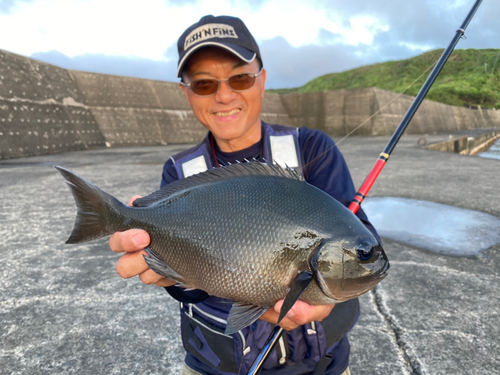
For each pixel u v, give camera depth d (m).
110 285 3.01
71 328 2.38
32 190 7.17
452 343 2.13
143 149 18.39
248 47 1.45
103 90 21.12
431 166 9.84
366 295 2.76
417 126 29.61
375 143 19.58
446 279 3.01
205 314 1.44
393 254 3.60
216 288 1.30
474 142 17.86
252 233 1.25
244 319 1.22
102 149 18.47
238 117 1.49
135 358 2.09
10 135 14.12
